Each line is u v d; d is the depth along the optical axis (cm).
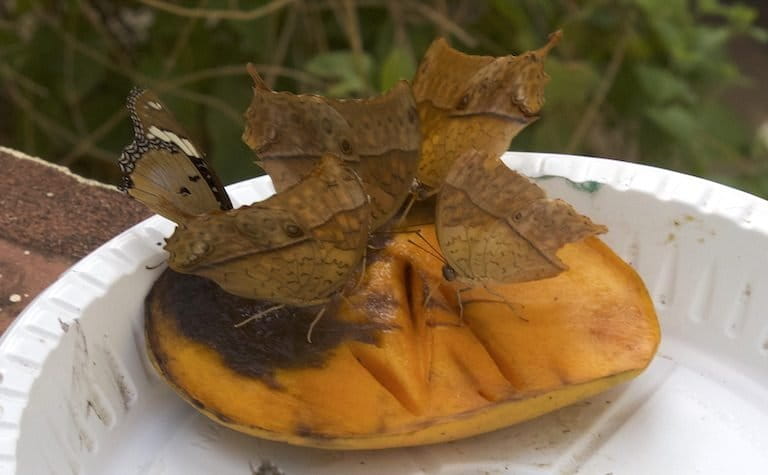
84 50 69
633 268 42
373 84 65
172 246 35
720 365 41
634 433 39
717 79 74
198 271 35
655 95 69
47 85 72
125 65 71
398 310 39
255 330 38
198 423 40
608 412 40
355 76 60
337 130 36
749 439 39
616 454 39
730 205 42
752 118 105
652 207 42
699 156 73
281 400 37
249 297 36
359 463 38
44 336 38
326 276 36
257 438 39
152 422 40
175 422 40
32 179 48
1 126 79
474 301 39
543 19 73
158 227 41
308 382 38
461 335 39
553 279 40
